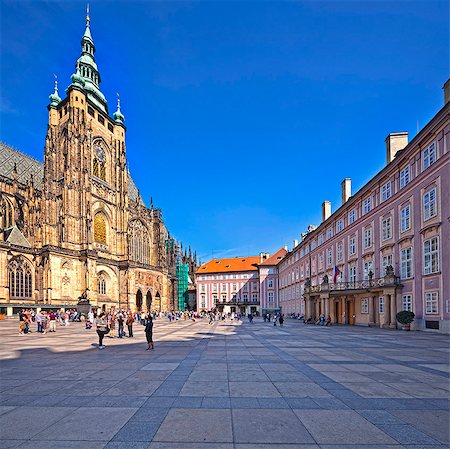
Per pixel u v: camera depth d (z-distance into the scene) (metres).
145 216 109.25
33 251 74.62
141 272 98.25
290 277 94.31
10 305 65.81
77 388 10.68
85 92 88.62
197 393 9.98
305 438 6.68
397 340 25.78
